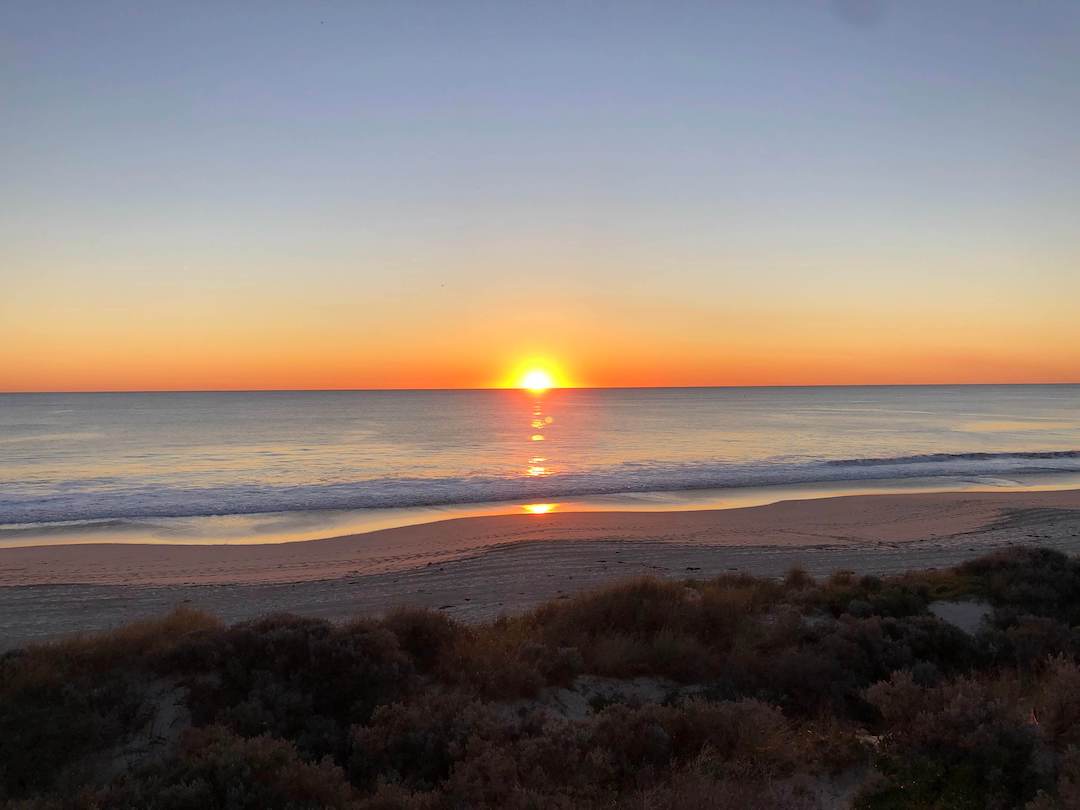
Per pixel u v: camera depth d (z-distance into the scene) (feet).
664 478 123.65
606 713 22.89
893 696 22.54
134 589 54.13
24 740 21.97
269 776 19.38
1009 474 128.36
